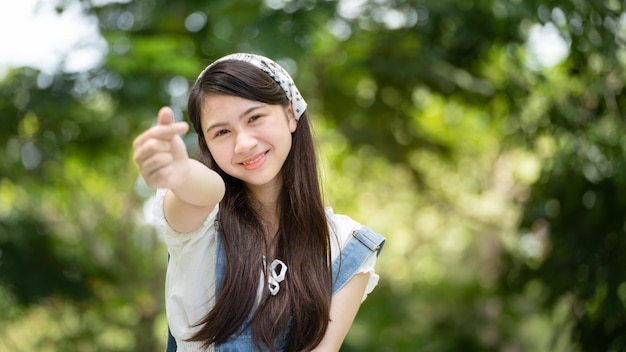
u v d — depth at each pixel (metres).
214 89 2.11
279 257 2.24
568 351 6.37
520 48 6.69
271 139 2.13
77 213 8.98
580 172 6.14
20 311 8.08
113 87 6.12
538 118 6.73
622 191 5.82
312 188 2.29
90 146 7.05
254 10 6.32
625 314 5.86
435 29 6.96
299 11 6.27
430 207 10.70
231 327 2.13
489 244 9.95
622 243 5.90
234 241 2.17
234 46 6.25
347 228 2.35
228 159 2.13
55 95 6.38
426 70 7.26
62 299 7.96
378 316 9.66
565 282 6.27
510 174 9.59
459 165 9.65
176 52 6.18
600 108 6.06
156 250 9.79
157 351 9.64
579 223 6.19
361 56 7.30
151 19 6.54
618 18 5.52
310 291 2.20
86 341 9.25
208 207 2.01
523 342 9.31
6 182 7.40
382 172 9.93
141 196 8.84
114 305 8.76
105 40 6.17
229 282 2.14
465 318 9.35
